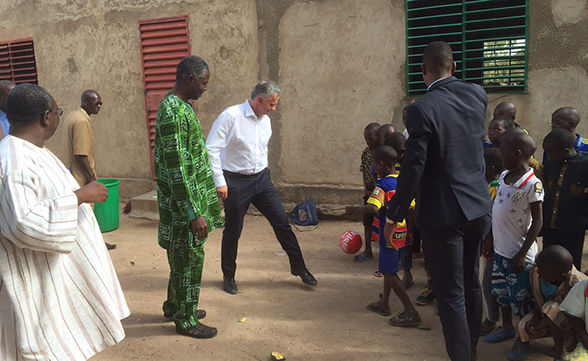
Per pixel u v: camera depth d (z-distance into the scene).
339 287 4.54
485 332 3.58
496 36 6.00
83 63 8.01
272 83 4.25
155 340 3.53
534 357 3.24
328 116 6.60
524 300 3.31
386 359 3.27
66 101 8.27
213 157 4.07
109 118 8.00
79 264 2.45
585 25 5.36
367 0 6.17
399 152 4.04
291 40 6.62
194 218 3.37
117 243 6.06
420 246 4.74
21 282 2.21
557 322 2.95
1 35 8.58
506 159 3.25
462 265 2.87
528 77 5.65
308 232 6.31
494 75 6.01
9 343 2.21
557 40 5.48
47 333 2.27
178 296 3.55
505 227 3.28
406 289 4.45
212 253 5.56
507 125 3.91
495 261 3.39
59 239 2.18
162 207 3.47
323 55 6.49
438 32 6.15
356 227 6.42
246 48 6.90
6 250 2.18
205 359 3.28
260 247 5.73
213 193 3.61
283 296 4.36
